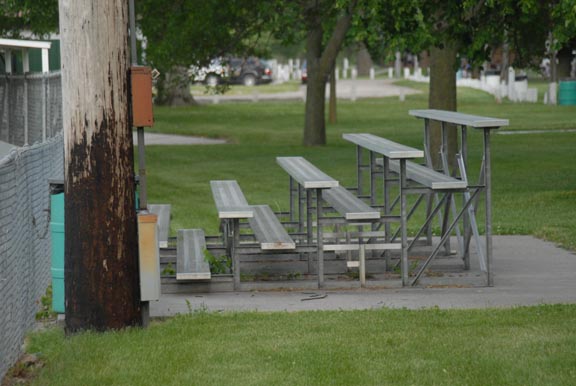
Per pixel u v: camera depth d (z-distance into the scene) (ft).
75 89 54.54
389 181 80.33
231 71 232.53
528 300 65.26
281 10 208.74
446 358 49.08
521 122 261.03
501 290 69.51
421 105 340.18
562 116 278.87
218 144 227.61
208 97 399.24
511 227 99.71
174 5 203.10
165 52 204.54
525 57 171.63
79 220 55.26
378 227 87.25
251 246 74.95
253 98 382.22
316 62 215.31
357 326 56.29
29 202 61.93
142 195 58.03
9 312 50.39
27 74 135.23
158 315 61.98
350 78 562.66
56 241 61.11
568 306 61.31
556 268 78.33
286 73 564.71
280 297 68.44
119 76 55.01
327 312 61.00
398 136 231.50
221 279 71.51
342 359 49.29
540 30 159.94
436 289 70.69
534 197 121.19
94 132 54.75
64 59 54.70
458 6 132.67
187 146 221.25
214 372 47.47
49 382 46.70
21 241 56.65
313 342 52.70
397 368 47.50
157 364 48.98
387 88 442.09
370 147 76.02
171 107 344.28
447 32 137.08
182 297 69.10
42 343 55.16
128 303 56.18
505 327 55.42
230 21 210.38
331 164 174.81
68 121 54.95
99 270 55.52
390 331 54.90
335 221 71.10
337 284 71.67
